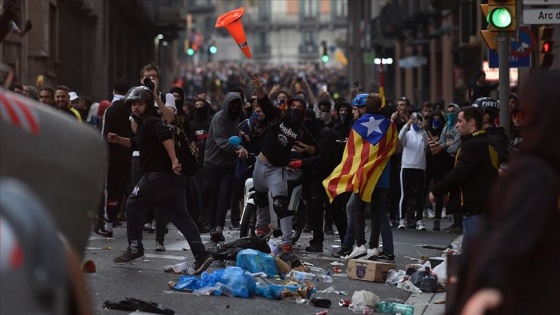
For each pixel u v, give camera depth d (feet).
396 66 327.47
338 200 79.25
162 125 63.57
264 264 64.28
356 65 405.59
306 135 75.41
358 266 66.08
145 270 65.57
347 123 99.19
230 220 105.81
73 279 23.25
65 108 87.76
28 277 18.75
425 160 101.65
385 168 73.56
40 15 173.58
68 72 219.82
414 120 100.32
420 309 56.80
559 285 21.70
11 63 152.66
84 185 28.71
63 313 19.66
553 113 21.79
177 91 85.71
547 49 106.83
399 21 285.23
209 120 103.50
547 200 21.09
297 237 80.48
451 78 238.68
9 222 18.94
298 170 77.66
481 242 21.58
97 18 236.84
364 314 54.49
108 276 62.59
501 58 75.56
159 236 75.87
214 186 86.69
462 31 208.03
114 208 85.40
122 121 85.40
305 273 64.39
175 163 63.26
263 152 74.54
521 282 21.74
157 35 358.84
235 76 460.55
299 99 74.79
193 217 88.58
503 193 21.54
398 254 80.07
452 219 114.32
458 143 105.09
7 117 26.66
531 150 21.89
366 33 370.53
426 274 62.90
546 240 21.59
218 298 56.85
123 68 294.46
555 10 79.66
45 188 27.76
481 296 20.44
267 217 77.10
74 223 28.76
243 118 103.91
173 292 57.98
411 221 104.37
